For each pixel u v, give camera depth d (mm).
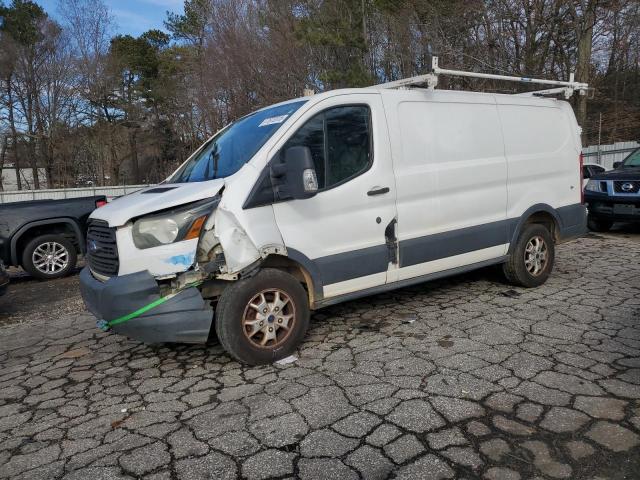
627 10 19266
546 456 2691
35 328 5793
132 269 3791
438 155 5043
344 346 4430
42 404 3717
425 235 4957
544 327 4617
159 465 2811
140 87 37875
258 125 4609
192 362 4316
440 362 3945
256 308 4023
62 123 35094
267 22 21656
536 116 6012
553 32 20375
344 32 20109
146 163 42500
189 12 33125
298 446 2906
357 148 4527
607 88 25188
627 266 6918
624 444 2758
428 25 20156
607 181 9703
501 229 5570
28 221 8539
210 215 3838
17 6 33344
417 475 2588
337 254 4391
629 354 3914
